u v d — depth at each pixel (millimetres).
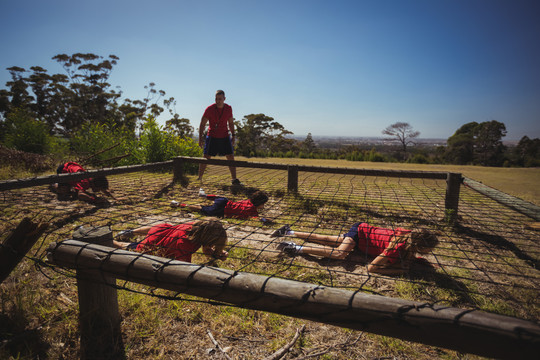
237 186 5914
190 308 2152
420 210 4648
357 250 3213
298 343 1888
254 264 2814
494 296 2332
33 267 2496
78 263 1609
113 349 1740
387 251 2699
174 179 6383
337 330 2016
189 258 2479
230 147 6797
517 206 3668
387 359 1768
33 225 1844
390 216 4352
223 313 2127
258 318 2113
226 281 1348
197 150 10234
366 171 4879
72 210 4039
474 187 4832
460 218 4098
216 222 2492
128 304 2098
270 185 6281
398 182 7281
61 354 1718
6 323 1882
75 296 2225
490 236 3588
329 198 5258
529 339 956
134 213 4043
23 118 10875
